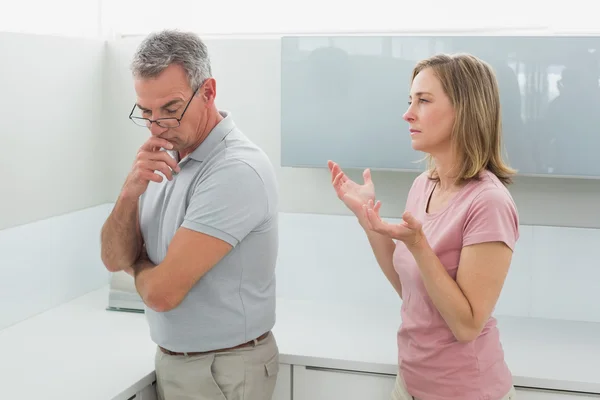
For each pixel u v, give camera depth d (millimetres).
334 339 2312
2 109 2260
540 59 2156
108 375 2016
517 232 1729
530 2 2471
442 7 2539
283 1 2664
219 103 2734
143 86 1724
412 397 1889
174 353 1915
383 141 2291
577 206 2504
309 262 2736
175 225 1839
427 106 1746
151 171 1800
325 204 2691
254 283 1880
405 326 1874
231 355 1873
